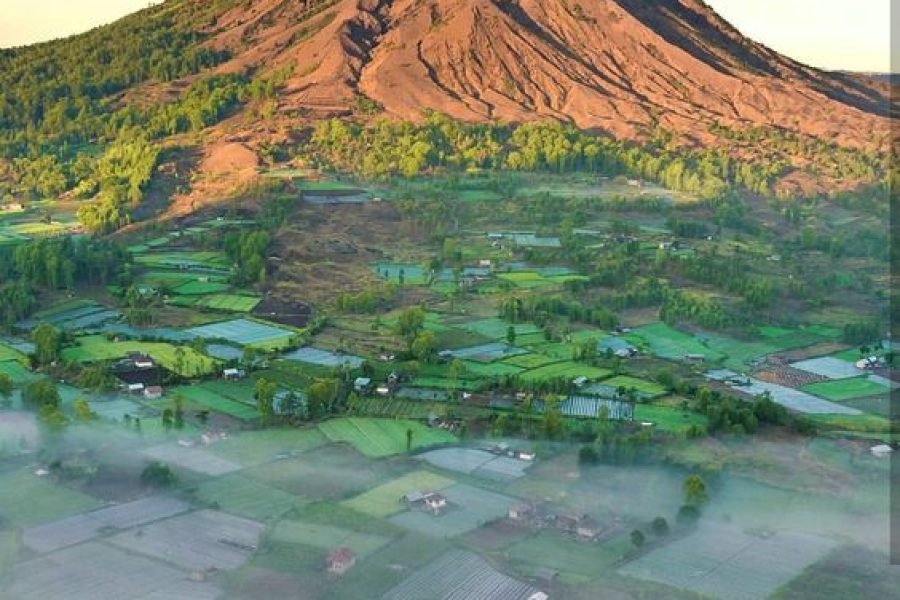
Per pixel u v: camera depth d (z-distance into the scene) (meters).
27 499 166.12
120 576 142.62
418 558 150.00
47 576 142.25
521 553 152.50
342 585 141.62
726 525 164.00
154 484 171.62
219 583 141.38
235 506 166.00
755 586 145.00
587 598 140.00
